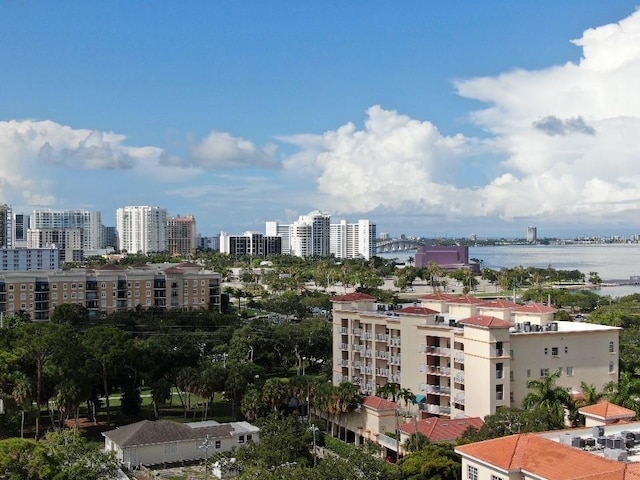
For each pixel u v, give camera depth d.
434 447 86.69
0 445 76.81
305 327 196.88
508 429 92.25
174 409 149.50
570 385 119.38
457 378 121.00
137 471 107.75
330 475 75.75
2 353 124.88
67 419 139.12
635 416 85.50
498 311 134.62
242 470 96.44
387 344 141.00
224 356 173.00
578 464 58.50
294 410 137.25
